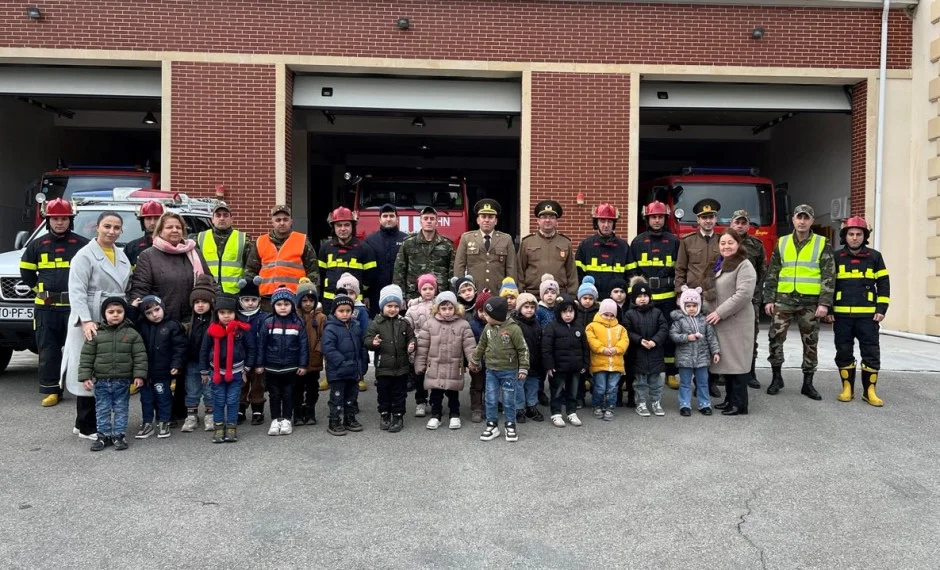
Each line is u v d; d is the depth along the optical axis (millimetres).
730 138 17281
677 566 3477
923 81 11633
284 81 11242
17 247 8219
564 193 11547
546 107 11523
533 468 4977
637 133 11602
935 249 11406
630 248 7574
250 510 4160
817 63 11797
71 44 11008
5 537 3762
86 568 3410
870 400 6918
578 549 3662
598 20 11531
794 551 3660
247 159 11203
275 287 6660
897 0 11703
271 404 5840
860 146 12125
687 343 6465
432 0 11375
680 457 5254
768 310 7328
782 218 12852
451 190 12617
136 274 5832
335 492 4473
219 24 11133
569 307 6164
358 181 12602
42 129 15695
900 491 4574
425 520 4031
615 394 6457
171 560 3502
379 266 8000
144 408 5707
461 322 6039
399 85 11922
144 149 20938
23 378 8156
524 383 6359
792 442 5656
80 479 4691
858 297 6930
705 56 11641
